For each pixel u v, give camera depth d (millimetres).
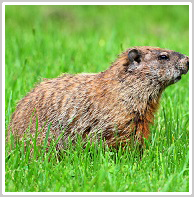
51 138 10484
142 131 10625
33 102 10914
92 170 9375
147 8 32500
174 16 31188
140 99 10438
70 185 8531
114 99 10359
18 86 13367
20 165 9414
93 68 15203
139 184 8578
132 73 10461
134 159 9961
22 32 21344
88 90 10594
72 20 29078
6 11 28375
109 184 8445
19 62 16250
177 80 10672
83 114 10484
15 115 11055
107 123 10320
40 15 28953
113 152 9922
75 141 10555
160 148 10266
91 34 22281
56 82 11094
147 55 10555
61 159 10234
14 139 10656
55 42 18750
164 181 8836
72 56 16672
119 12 31719
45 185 8711
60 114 10578
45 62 15922
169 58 10539
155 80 10500
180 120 11828
